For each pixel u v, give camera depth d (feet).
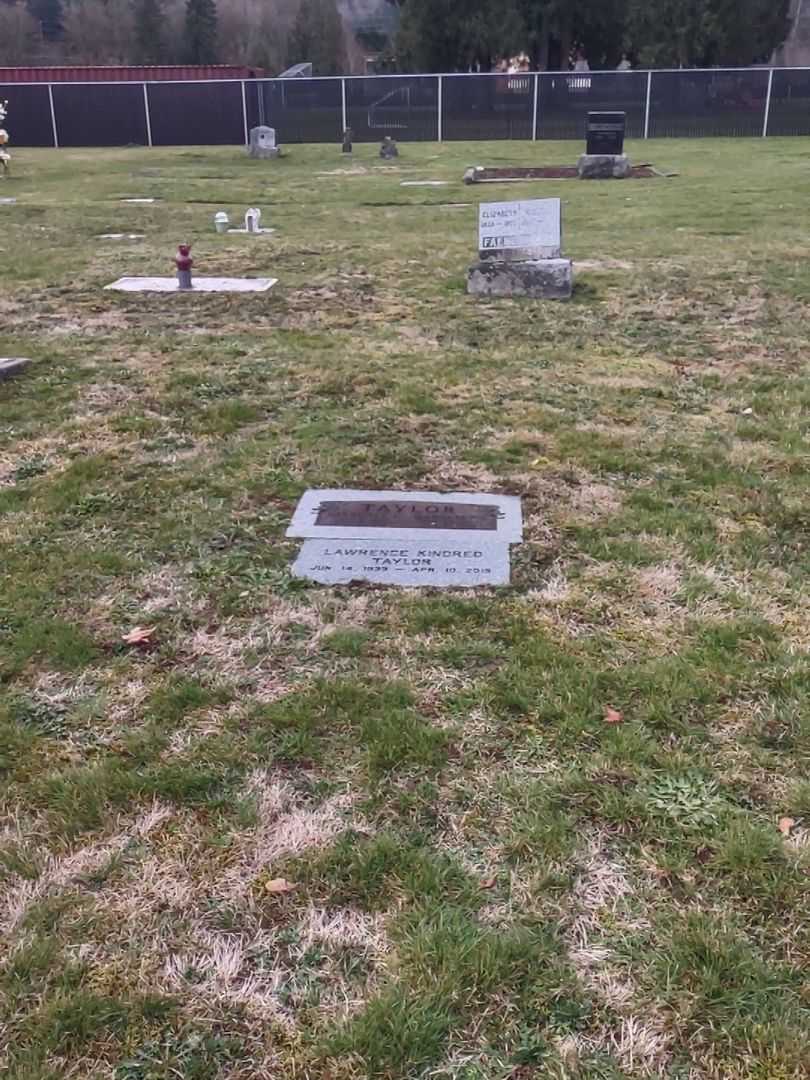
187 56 149.07
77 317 19.03
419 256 25.40
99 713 6.83
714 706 6.86
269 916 5.16
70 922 5.11
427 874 5.38
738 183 41.73
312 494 10.52
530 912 5.16
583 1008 4.63
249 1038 4.50
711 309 19.30
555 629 7.85
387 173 51.47
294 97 75.82
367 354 16.14
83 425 12.75
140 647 7.66
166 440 12.25
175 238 29.17
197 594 8.43
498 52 98.73
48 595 8.39
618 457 11.56
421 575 8.73
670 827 5.74
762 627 7.82
